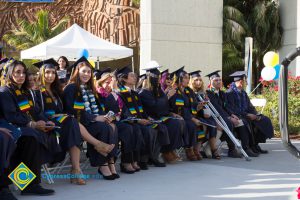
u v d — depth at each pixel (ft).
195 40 47.32
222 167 22.79
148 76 23.36
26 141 15.92
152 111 23.16
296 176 20.54
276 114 38.24
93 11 75.56
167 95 24.11
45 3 80.38
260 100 31.17
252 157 26.48
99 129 18.76
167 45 46.26
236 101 27.96
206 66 47.75
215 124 25.50
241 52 66.44
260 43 64.69
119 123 20.75
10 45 77.92
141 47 46.78
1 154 14.71
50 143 17.28
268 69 37.17
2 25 82.17
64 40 34.37
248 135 27.12
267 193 17.01
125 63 72.59
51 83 18.69
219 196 16.48
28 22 80.84
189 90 25.38
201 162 24.43
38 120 17.33
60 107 18.71
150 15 45.68
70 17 79.10
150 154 21.83
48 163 18.57
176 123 23.20
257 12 63.16
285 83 6.16
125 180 19.26
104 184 18.38
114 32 71.05
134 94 22.20
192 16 47.21
